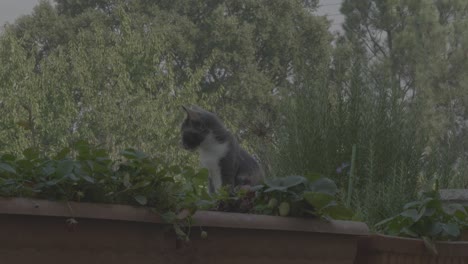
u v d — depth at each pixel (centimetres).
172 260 234
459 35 3369
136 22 3803
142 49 2491
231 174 530
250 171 543
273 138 641
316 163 580
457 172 675
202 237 234
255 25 4028
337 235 278
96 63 2442
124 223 223
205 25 3934
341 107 601
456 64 3191
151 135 2317
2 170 210
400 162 571
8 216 202
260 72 3872
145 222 226
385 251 301
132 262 225
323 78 646
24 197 211
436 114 2666
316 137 586
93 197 222
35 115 2170
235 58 3791
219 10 3838
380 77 644
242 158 546
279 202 272
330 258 277
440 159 630
